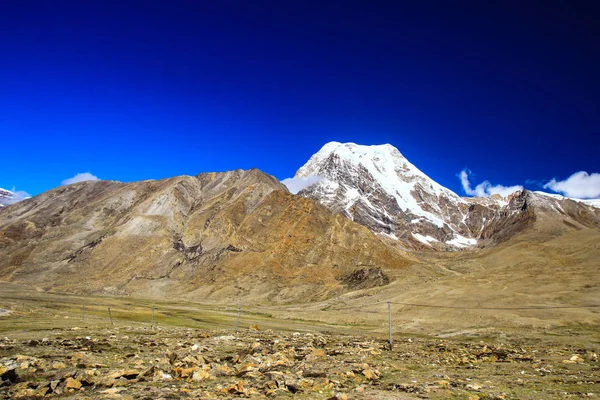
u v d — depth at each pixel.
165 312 127.12
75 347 40.34
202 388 23.81
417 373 32.47
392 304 119.06
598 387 26.27
